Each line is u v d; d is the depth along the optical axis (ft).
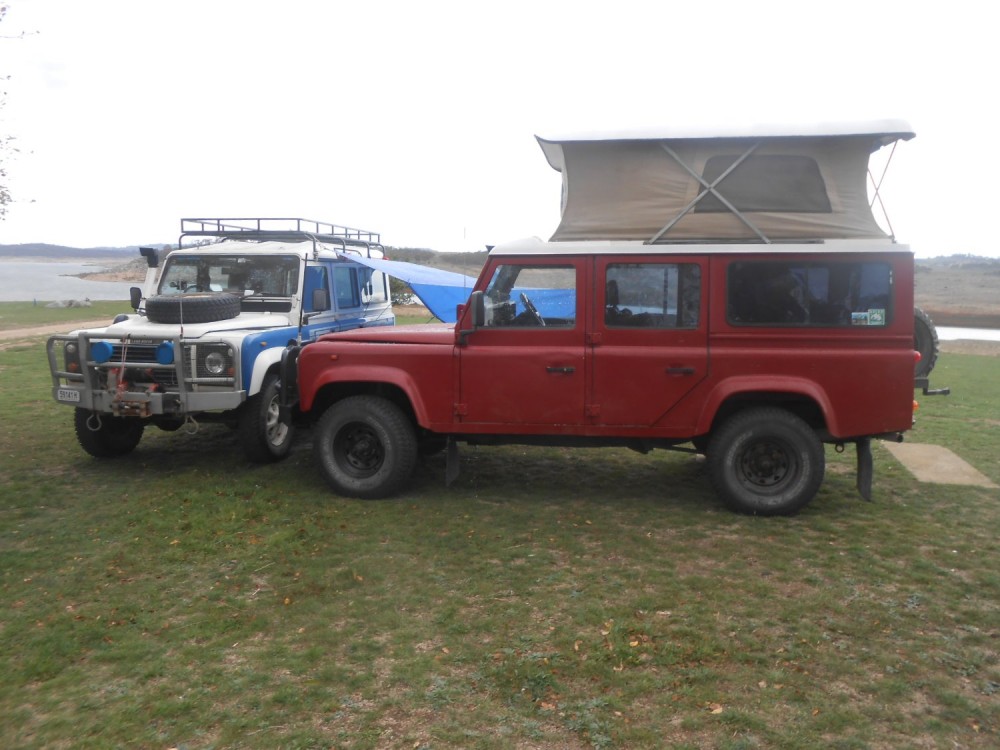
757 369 19.43
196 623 14.01
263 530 18.85
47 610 14.55
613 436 20.25
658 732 10.68
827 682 11.96
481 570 16.47
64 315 99.09
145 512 19.93
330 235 33.04
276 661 12.69
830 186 19.74
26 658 12.77
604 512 20.42
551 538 18.37
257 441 24.34
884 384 19.08
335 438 21.57
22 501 20.94
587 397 20.11
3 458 25.76
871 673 12.23
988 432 30.55
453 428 20.80
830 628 13.74
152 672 12.30
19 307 112.98
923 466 25.07
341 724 10.92
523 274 20.36
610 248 19.88
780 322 19.42
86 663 12.68
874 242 19.08
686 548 17.70
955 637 13.44
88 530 18.74
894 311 19.06
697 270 19.58
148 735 10.66
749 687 11.81
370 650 13.05
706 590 15.33
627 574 16.20
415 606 14.76
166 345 22.81
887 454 26.68
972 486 22.88
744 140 19.53
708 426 19.69
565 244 20.11
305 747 10.37
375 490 21.35
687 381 19.66
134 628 13.85
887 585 15.64
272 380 25.34
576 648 13.03
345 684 11.97
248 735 10.66
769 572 16.30
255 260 28.09
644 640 13.28
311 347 21.62
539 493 22.24
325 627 13.85
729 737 10.55
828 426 19.26
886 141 19.49
